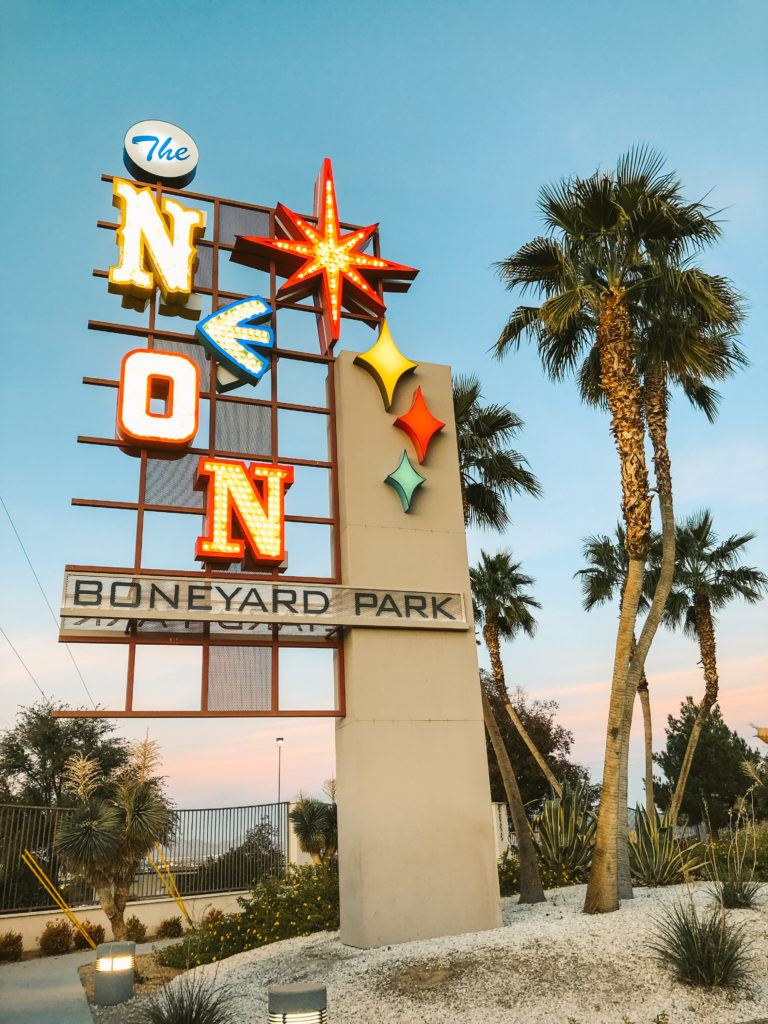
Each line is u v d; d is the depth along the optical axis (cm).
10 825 2141
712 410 1948
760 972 952
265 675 1392
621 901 1338
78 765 1736
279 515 1467
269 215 1769
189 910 2262
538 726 4147
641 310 1661
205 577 1402
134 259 1581
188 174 1733
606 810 1316
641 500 1424
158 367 1484
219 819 2456
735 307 1678
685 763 2809
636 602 1394
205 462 1448
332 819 2514
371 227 1811
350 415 1586
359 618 1437
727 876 1277
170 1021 947
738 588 3045
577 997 905
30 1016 1191
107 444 1449
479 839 1395
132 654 1327
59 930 2006
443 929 1320
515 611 2939
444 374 1697
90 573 1328
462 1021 874
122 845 1661
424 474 1599
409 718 1424
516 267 1689
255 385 1591
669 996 895
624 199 1553
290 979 1145
